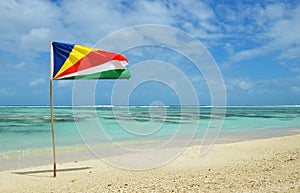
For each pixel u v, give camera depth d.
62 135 21.92
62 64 9.98
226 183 8.15
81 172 10.59
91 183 8.97
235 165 11.20
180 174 9.89
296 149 14.71
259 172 9.54
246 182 8.15
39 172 10.60
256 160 12.05
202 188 7.67
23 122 33.28
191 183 8.37
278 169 9.88
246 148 15.59
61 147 16.50
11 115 47.41
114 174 10.20
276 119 45.31
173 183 8.48
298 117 51.62
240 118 47.03
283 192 6.79
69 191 8.11
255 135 22.94
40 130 25.12
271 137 21.70
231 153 14.14
